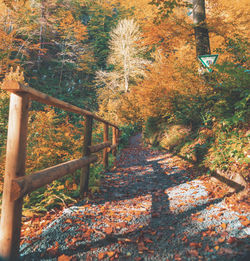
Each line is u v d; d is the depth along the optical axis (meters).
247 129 3.05
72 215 2.21
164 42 6.01
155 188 3.32
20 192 1.28
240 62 4.13
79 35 31.66
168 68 6.94
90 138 3.11
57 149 3.61
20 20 20.41
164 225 1.99
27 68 27.70
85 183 2.93
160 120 8.98
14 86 1.28
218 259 1.37
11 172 1.33
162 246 1.62
